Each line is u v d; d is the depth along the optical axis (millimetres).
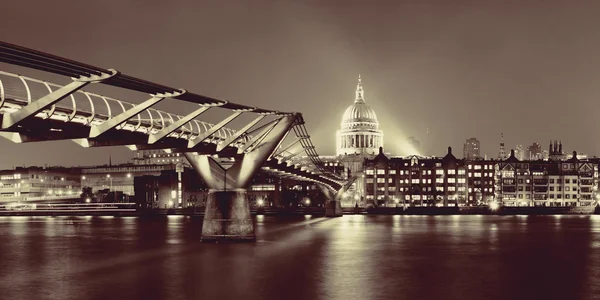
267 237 122875
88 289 64562
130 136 67750
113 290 63500
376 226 160625
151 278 70125
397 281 68688
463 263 84438
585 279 71125
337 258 88375
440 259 88688
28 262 86438
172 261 83812
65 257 91938
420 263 83875
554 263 85438
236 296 60062
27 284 68125
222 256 86125
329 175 185750
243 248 92438
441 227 158500
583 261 87438
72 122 58219
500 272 76125
